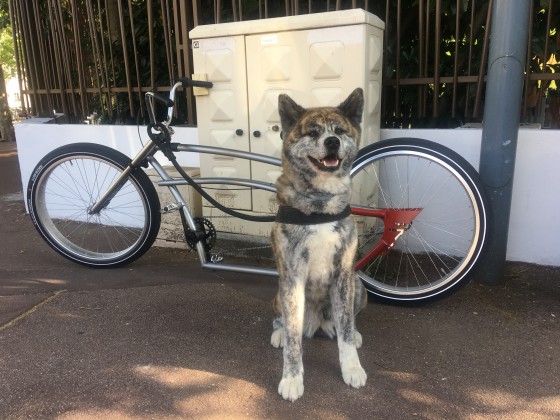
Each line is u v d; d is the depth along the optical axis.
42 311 3.05
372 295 3.07
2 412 2.10
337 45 3.14
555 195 3.42
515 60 2.96
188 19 4.36
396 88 3.99
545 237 3.52
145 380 2.32
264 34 3.33
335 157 2.21
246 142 3.59
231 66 3.48
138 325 2.87
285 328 2.25
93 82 5.50
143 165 3.53
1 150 11.93
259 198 3.65
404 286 3.30
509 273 3.46
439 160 2.89
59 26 5.12
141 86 4.83
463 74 4.12
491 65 3.04
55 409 2.12
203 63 3.57
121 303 3.16
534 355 2.45
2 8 7.43
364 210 3.00
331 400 2.16
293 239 2.26
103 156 3.60
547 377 2.27
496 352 2.49
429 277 3.44
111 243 4.39
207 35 3.49
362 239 3.35
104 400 2.17
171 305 3.12
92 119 5.39
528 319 2.81
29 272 3.76
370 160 3.07
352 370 2.25
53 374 2.37
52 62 5.39
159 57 5.20
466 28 4.06
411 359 2.46
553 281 3.30
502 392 2.17
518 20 2.90
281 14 4.38
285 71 3.32
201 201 4.06
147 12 4.92
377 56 3.34
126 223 4.84
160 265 3.84
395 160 3.73
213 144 3.71
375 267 3.44
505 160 3.10
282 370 2.39
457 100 4.12
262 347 2.62
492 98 3.06
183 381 2.31
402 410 2.08
